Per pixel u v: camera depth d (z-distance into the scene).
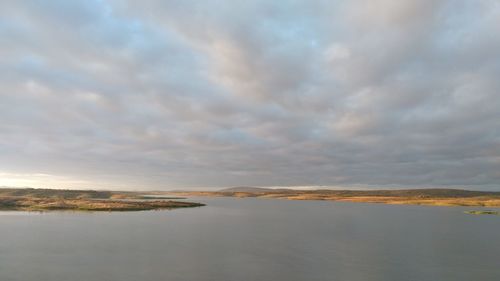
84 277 37.50
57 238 61.62
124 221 91.19
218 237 66.62
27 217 95.56
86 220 91.06
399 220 106.19
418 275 40.62
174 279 37.44
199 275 39.16
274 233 74.00
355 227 87.00
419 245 60.03
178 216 111.00
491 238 68.94
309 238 67.06
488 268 43.88
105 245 55.84
